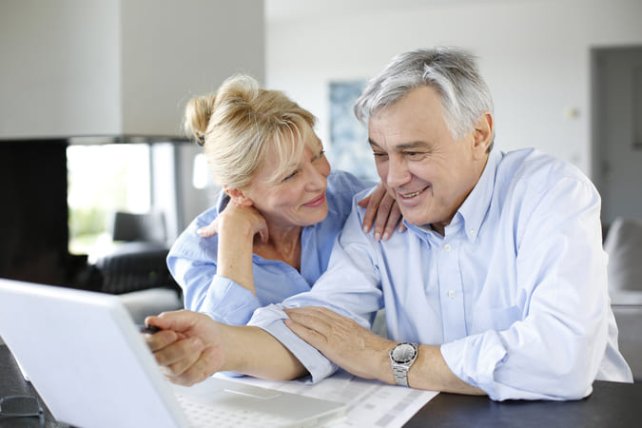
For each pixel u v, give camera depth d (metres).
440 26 7.28
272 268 1.46
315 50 7.86
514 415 0.98
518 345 1.05
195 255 1.46
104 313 0.76
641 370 2.04
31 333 0.89
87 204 2.94
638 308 2.18
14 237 2.85
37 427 0.98
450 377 1.07
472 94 1.17
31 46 2.65
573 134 6.93
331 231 1.51
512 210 1.26
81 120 2.55
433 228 1.36
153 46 2.56
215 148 1.36
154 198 2.90
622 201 7.30
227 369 1.09
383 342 1.16
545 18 6.92
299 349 1.16
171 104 2.64
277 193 1.34
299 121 1.32
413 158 1.17
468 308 1.31
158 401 0.81
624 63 7.14
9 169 2.82
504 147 7.18
